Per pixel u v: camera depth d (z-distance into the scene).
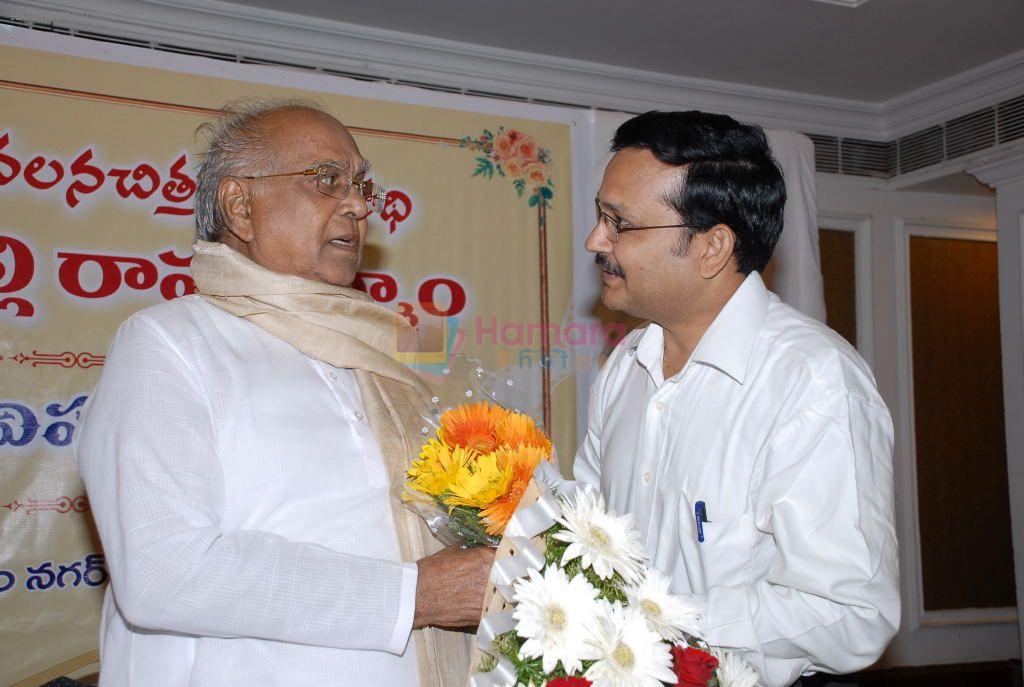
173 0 3.18
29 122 2.73
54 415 2.71
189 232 2.89
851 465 1.34
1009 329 3.87
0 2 3.01
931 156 4.25
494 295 3.27
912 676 4.27
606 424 1.76
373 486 1.33
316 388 1.37
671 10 3.41
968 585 4.59
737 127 1.52
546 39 3.64
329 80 3.11
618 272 1.56
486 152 3.31
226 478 1.24
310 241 1.41
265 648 1.21
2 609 2.61
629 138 1.54
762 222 1.52
